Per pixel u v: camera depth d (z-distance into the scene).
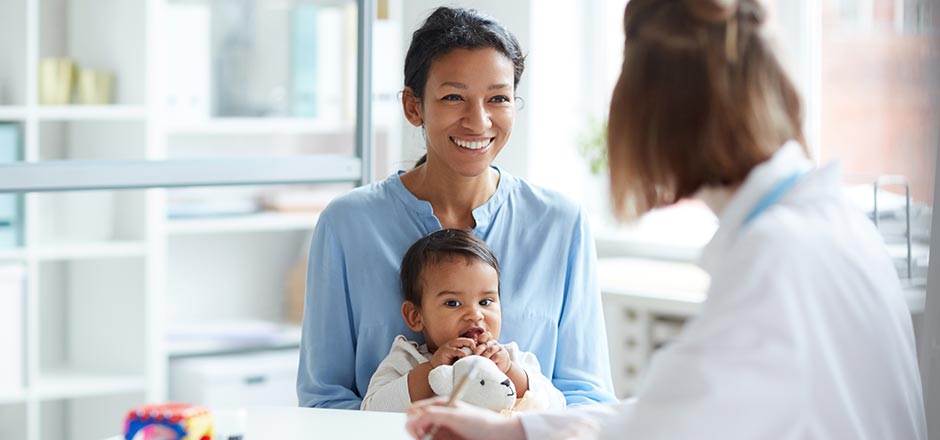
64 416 3.41
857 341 1.02
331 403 1.70
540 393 1.62
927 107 2.19
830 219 1.04
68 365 3.34
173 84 3.33
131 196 3.23
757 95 1.03
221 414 1.36
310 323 1.76
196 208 3.36
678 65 1.03
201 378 3.21
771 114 1.03
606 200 1.09
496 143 1.69
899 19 2.33
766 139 1.03
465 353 1.61
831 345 1.00
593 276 1.81
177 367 3.32
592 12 3.63
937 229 1.88
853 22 2.70
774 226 0.99
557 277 1.76
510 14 3.51
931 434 1.89
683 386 0.97
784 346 0.96
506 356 1.63
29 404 3.03
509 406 1.57
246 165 2.17
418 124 1.76
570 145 3.65
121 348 3.26
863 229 1.08
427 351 1.71
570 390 1.74
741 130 1.02
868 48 2.60
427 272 1.67
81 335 3.33
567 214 1.79
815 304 0.99
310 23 3.50
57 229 3.21
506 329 1.72
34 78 2.96
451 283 1.66
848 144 2.72
